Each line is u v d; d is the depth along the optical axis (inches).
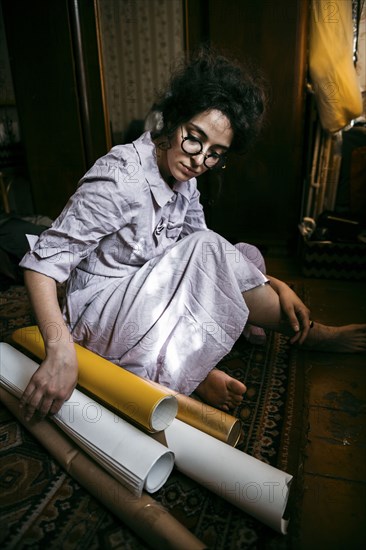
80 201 41.4
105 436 39.4
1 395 49.8
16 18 99.8
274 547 35.0
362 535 36.1
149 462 36.2
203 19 98.4
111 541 35.1
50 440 43.5
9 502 38.7
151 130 47.4
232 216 111.1
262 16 93.0
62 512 37.8
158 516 34.6
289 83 96.9
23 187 129.1
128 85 125.9
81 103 104.7
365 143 103.5
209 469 38.5
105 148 110.0
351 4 88.6
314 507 38.9
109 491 37.2
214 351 46.6
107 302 47.6
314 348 63.1
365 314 76.8
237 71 43.1
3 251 89.7
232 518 37.6
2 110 117.3
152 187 44.6
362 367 59.8
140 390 40.7
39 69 103.1
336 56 91.0
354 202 99.7
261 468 37.1
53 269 41.3
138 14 118.1
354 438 47.3
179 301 45.1
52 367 39.8
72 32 98.7
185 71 42.7
